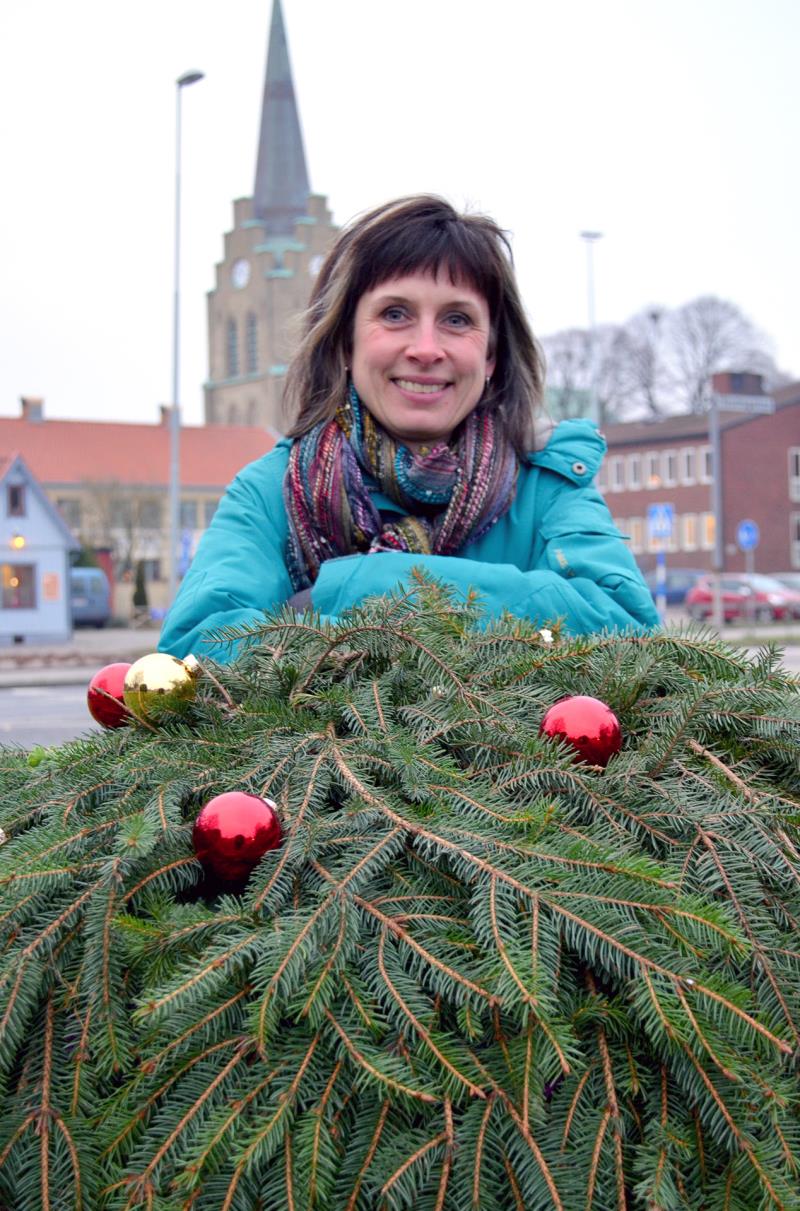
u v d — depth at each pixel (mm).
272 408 58375
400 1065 879
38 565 23844
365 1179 877
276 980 887
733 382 37781
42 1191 913
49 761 1282
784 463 37938
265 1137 866
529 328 1700
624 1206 878
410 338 1570
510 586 1462
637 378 48406
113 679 1284
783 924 1035
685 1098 939
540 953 910
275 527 1632
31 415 42938
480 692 1180
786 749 1161
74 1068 964
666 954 917
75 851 1053
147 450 43250
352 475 1569
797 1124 931
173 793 1068
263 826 992
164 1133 898
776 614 25328
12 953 979
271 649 1231
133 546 33188
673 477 38594
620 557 1592
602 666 1211
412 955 938
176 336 17141
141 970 987
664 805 1069
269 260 59906
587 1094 924
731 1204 889
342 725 1165
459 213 1646
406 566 1448
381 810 1010
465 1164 873
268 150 62125
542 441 1708
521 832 1015
